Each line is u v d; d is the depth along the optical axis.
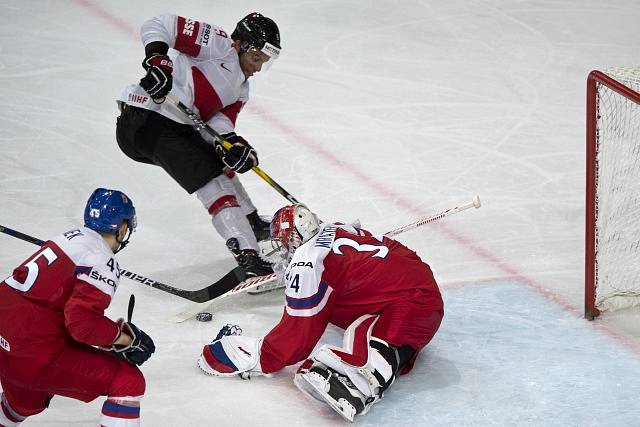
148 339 13.54
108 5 35.97
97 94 28.98
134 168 25.03
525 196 24.31
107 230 13.33
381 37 35.06
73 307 12.52
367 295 16.00
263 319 18.23
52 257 12.70
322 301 15.54
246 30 19.14
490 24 36.78
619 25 37.16
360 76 31.70
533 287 19.80
